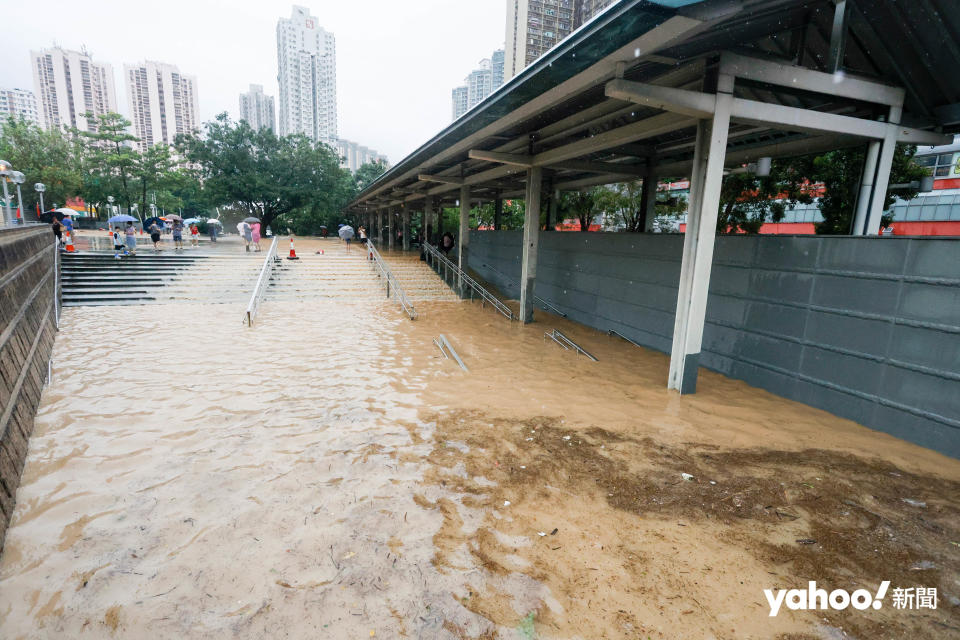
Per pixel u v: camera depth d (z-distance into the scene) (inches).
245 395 245.9
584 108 327.0
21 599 107.2
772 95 301.3
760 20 220.2
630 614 104.5
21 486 154.9
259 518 139.3
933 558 125.0
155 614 103.0
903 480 169.0
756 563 122.1
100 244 829.8
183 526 135.0
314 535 131.5
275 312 492.7
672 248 365.1
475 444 194.5
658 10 167.2
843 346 236.1
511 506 148.2
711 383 292.4
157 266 622.5
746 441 202.7
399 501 149.9
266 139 1456.7
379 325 445.7
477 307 570.9
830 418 234.5
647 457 185.2
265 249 856.9
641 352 376.5
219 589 110.7
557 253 534.3
